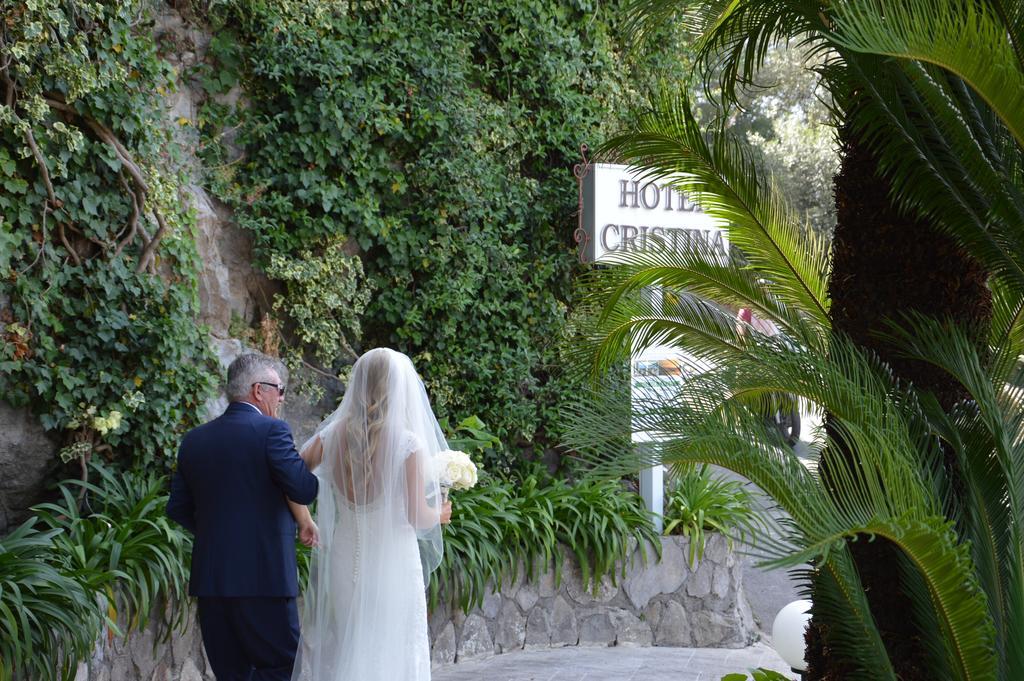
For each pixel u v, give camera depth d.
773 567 2.53
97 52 5.53
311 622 4.29
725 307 5.52
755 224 5.12
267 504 4.23
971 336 3.63
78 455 5.50
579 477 8.39
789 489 2.92
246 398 4.39
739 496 8.07
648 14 4.49
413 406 4.29
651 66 9.41
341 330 7.22
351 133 7.00
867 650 3.35
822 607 3.57
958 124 3.37
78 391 5.52
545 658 6.71
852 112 3.76
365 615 4.09
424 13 7.62
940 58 2.96
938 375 3.61
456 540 6.58
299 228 6.88
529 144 8.35
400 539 4.17
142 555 4.99
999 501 3.44
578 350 5.87
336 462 4.23
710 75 4.70
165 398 5.85
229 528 4.18
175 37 6.42
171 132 6.12
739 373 3.33
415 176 7.48
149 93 5.92
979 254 3.55
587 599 7.24
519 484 8.14
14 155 5.28
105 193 5.69
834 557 3.27
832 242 3.96
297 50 6.78
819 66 3.86
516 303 8.05
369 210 7.13
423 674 4.18
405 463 4.19
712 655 7.19
